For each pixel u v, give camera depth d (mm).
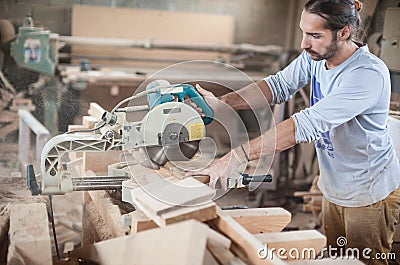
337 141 1912
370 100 1729
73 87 4027
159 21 5133
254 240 1232
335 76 1837
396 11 2250
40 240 1429
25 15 4816
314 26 1708
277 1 5574
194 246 1146
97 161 1910
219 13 5438
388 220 1976
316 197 3229
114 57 4824
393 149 1965
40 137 2508
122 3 5125
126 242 1332
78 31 4945
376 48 2365
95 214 1867
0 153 2975
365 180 1931
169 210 1305
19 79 3842
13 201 1884
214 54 5238
